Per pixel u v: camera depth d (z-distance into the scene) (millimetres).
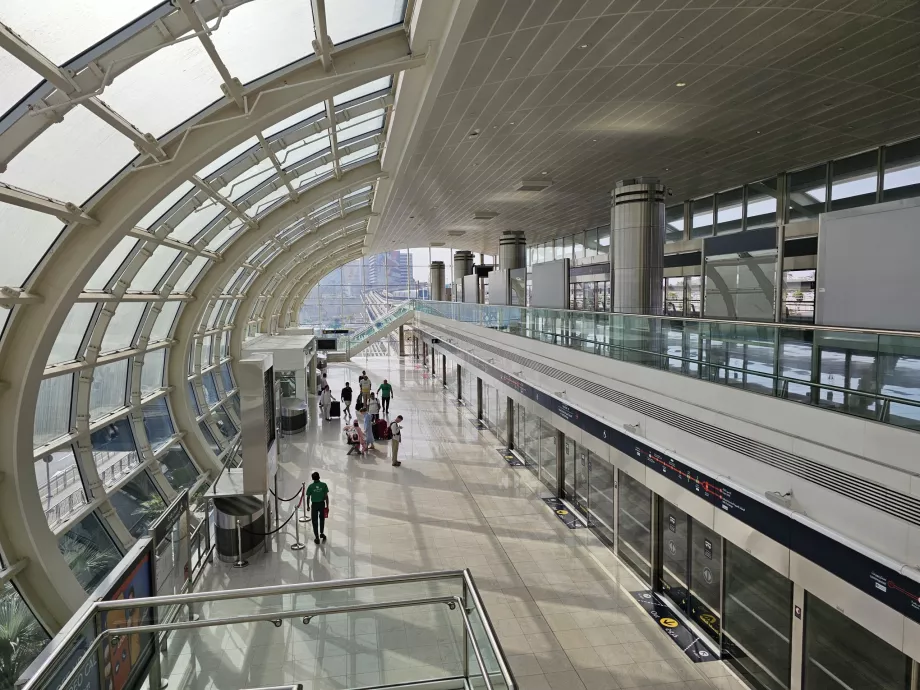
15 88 4805
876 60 7887
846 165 13062
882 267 6168
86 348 9758
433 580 5387
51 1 4254
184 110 6844
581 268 24453
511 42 7250
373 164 15078
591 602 9164
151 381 14148
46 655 4246
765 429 6340
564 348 12516
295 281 36719
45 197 6469
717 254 15125
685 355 8141
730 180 15672
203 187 9477
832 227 6797
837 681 5793
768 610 6922
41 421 9000
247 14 5852
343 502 13633
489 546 11219
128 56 5023
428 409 24438
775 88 8961
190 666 5719
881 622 4805
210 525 11430
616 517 10727
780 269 13055
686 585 8758
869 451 5020
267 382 11344
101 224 7090
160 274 12188
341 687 5539
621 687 7172
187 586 9414
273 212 14789
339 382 32469
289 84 7281
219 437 17328
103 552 9703
